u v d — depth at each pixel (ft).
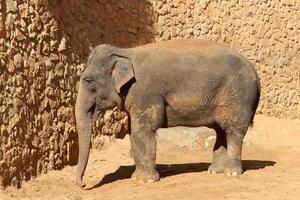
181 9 76.54
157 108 44.45
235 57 46.09
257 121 81.25
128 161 55.31
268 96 85.25
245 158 60.64
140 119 44.50
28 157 46.65
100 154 58.03
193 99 44.78
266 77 85.25
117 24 66.44
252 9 84.38
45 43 50.83
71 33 56.59
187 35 77.30
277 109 85.76
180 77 44.55
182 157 61.57
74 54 56.59
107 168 52.54
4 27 44.29
